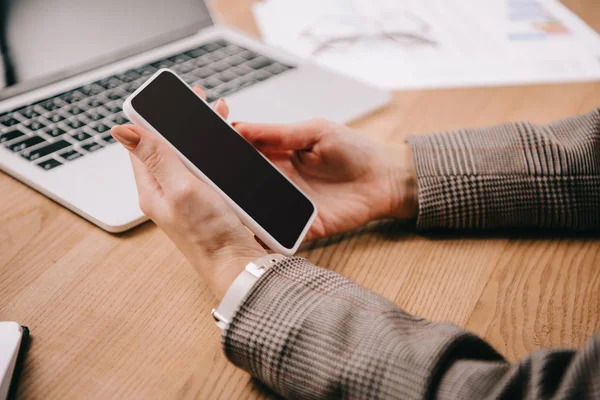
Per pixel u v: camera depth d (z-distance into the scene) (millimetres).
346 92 708
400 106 714
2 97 642
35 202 540
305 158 549
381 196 535
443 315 440
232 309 384
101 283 459
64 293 448
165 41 785
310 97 693
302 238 475
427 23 904
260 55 780
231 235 436
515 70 779
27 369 386
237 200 458
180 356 403
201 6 833
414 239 527
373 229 543
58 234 505
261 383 388
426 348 327
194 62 751
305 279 393
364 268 489
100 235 508
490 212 511
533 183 504
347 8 951
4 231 503
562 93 734
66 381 380
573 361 283
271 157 562
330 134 524
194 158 457
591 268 486
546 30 876
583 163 501
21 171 542
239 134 493
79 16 706
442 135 552
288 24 904
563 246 514
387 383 318
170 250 499
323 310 366
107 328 420
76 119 621
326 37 865
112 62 731
